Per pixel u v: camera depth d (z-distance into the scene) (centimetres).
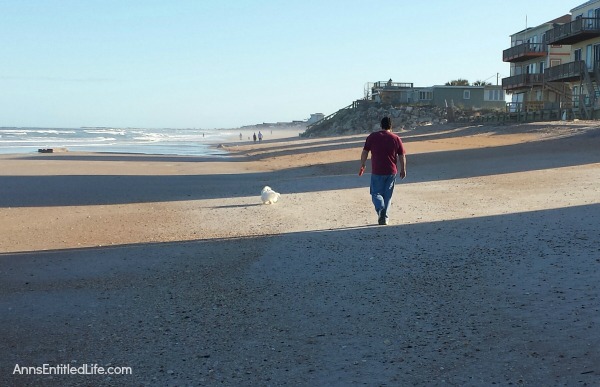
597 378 386
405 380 409
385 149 1070
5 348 505
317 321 550
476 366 422
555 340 456
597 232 847
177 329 544
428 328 509
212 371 443
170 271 786
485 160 2481
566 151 2531
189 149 7188
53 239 1106
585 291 570
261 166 3406
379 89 10381
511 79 6334
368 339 494
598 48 4822
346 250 861
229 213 1377
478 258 751
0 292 696
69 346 506
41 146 7931
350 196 1605
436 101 9475
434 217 1142
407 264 751
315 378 422
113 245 1018
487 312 538
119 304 632
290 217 1265
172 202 1658
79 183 2341
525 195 1378
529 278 637
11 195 1906
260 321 559
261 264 802
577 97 4806
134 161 4066
